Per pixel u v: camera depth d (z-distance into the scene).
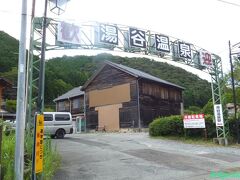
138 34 16.84
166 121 22.66
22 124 7.05
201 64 19.81
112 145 18.70
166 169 12.12
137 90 31.80
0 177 7.39
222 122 19.88
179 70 66.44
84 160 13.68
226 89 25.50
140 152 15.93
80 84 64.12
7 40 54.16
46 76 53.97
